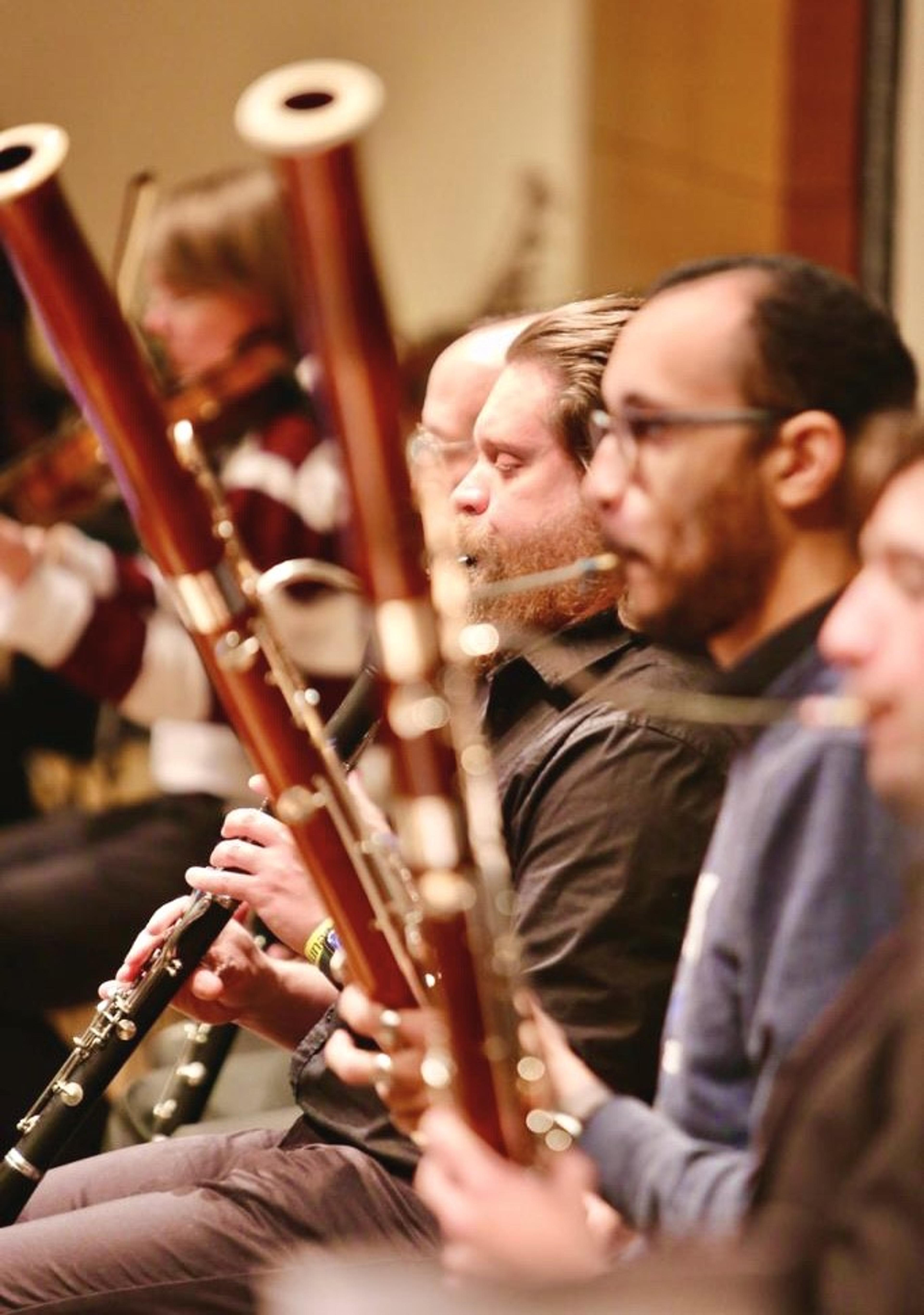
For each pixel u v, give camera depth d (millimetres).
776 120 12586
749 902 3887
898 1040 3127
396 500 3334
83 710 10328
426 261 15195
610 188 14086
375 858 3854
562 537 5539
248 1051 8625
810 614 4016
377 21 14984
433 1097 3783
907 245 12016
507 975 3654
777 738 3982
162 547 3613
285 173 3121
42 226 3387
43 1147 5418
